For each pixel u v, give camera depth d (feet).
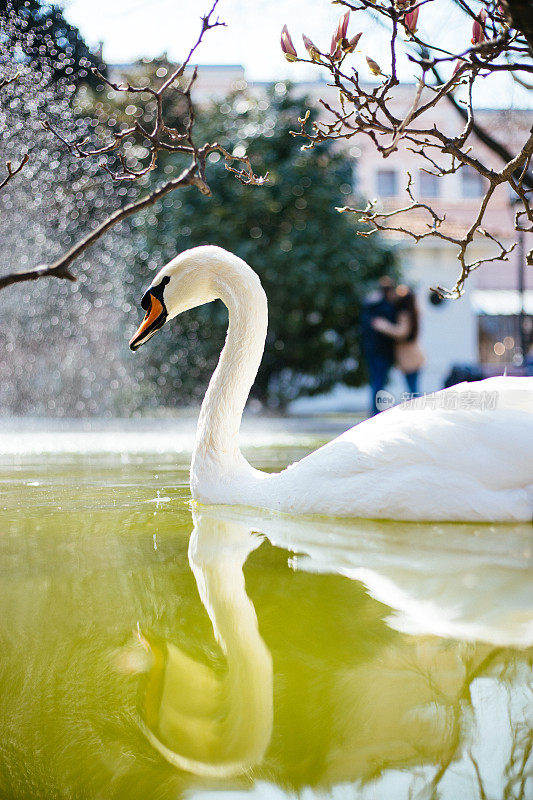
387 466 9.26
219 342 51.13
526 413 9.18
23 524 9.50
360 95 7.38
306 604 6.05
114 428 32.32
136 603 6.15
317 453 10.17
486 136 12.71
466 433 9.06
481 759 3.94
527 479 8.84
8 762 4.02
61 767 3.97
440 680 4.70
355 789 3.75
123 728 4.29
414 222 75.97
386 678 4.74
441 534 8.39
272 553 7.73
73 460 18.24
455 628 5.47
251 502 10.46
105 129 48.85
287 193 51.19
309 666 4.93
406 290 37.40
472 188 82.43
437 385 69.26
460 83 7.66
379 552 7.65
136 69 52.65
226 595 6.31
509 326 80.79
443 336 78.13
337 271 51.67
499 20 7.38
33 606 6.10
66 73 43.65
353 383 56.85
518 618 5.67
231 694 4.60
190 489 11.64
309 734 4.20
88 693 4.66
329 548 7.86
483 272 79.82
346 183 53.57
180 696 4.64
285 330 52.19
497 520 8.86
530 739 4.08
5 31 36.96
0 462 17.84
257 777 3.89
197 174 6.08
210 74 77.66
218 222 50.47
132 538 8.58
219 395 11.37
